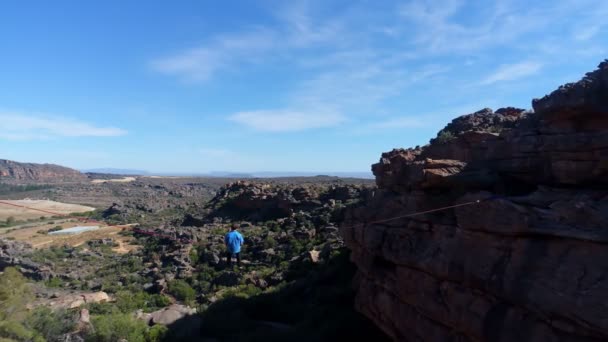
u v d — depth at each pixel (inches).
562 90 606.9
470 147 800.3
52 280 3100.4
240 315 1358.3
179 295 2443.4
